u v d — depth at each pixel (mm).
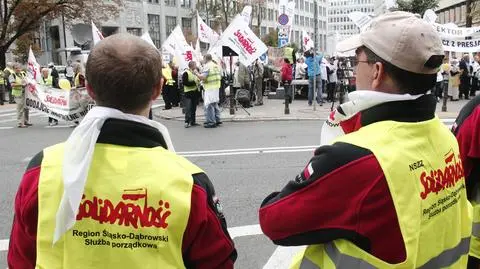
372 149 1640
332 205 1654
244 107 17250
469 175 2453
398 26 1699
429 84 1755
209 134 12336
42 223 1688
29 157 10031
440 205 1749
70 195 1607
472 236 2486
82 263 1660
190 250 1709
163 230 1641
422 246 1686
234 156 9383
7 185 7609
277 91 22453
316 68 18375
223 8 63750
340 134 1916
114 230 1654
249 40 15078
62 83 15055
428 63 1688
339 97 17688
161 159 1710
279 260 4574
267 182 7297
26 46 40625
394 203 1608
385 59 1714
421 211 1667
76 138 1664
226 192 6793
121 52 1699
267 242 4992
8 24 35375
